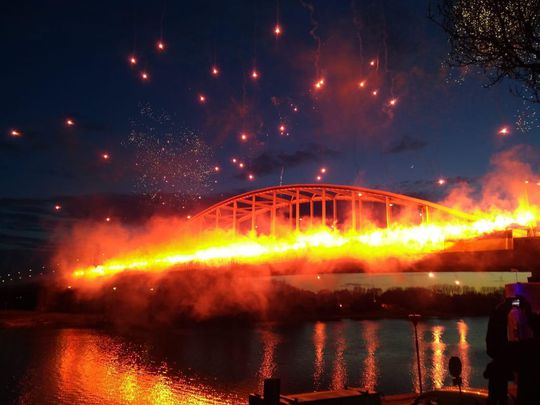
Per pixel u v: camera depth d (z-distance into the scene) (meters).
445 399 9.14
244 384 50.12
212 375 53.69
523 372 5.64
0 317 89.31
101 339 74.38
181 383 49.84
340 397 9.82
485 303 119.06
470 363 59.75
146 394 45.53
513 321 6.84
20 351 63.97
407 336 84.12
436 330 92.69
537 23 7.72
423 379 52.06
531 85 8.29
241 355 65.25
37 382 49.09
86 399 43.75
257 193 75.06
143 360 60.72
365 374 54.69
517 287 7.25
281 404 9.36
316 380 51.81
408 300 123.31
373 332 89.75
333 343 76.06
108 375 52.59
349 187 58.09
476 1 8.27
